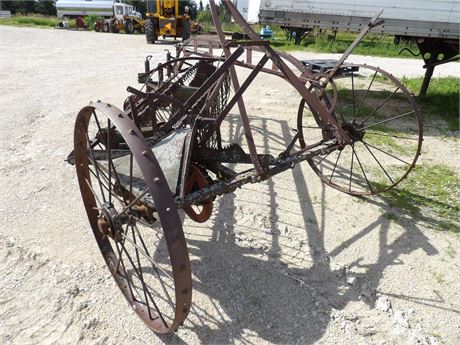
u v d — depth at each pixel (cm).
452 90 802
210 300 251
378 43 1761
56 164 414
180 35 1656
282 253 297
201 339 225
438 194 394
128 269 272
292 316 242
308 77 374
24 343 216
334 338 228
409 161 468
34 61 996
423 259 298
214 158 278
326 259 292
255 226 327
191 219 327
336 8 663
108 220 230
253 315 241
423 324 240
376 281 274
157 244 298
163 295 251
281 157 286
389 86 858
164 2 1576
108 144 217
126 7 3072
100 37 1812
